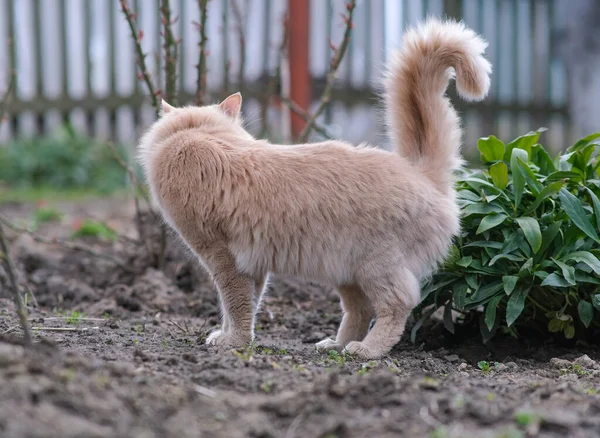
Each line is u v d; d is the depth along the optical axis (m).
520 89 19.25
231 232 5.64
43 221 12.83
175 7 16.11
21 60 17.08
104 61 17.08
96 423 3.46
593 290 5.95
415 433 3.61
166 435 3.45
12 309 6.91
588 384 4.81
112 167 17.17
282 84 11.63
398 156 5.77
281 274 5.74
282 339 6.53
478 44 5.74
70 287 8.09
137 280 8.20
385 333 5.54
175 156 5.79
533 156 6.39
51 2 16.78
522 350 6.16
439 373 5.17
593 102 19.28
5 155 17.22
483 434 3.56
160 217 8.16
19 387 3.55
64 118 17.53
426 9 17.78
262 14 16.16
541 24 19.39
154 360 4.78
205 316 7.29
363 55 17.34
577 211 5.71
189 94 16.22
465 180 6.08
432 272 5.84
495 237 6.02
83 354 4.91
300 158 5.66
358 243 5.47
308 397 3.99
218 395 4.07
